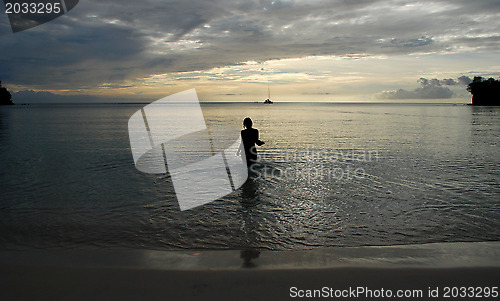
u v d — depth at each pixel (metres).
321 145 13.27
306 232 4.18
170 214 4.92
